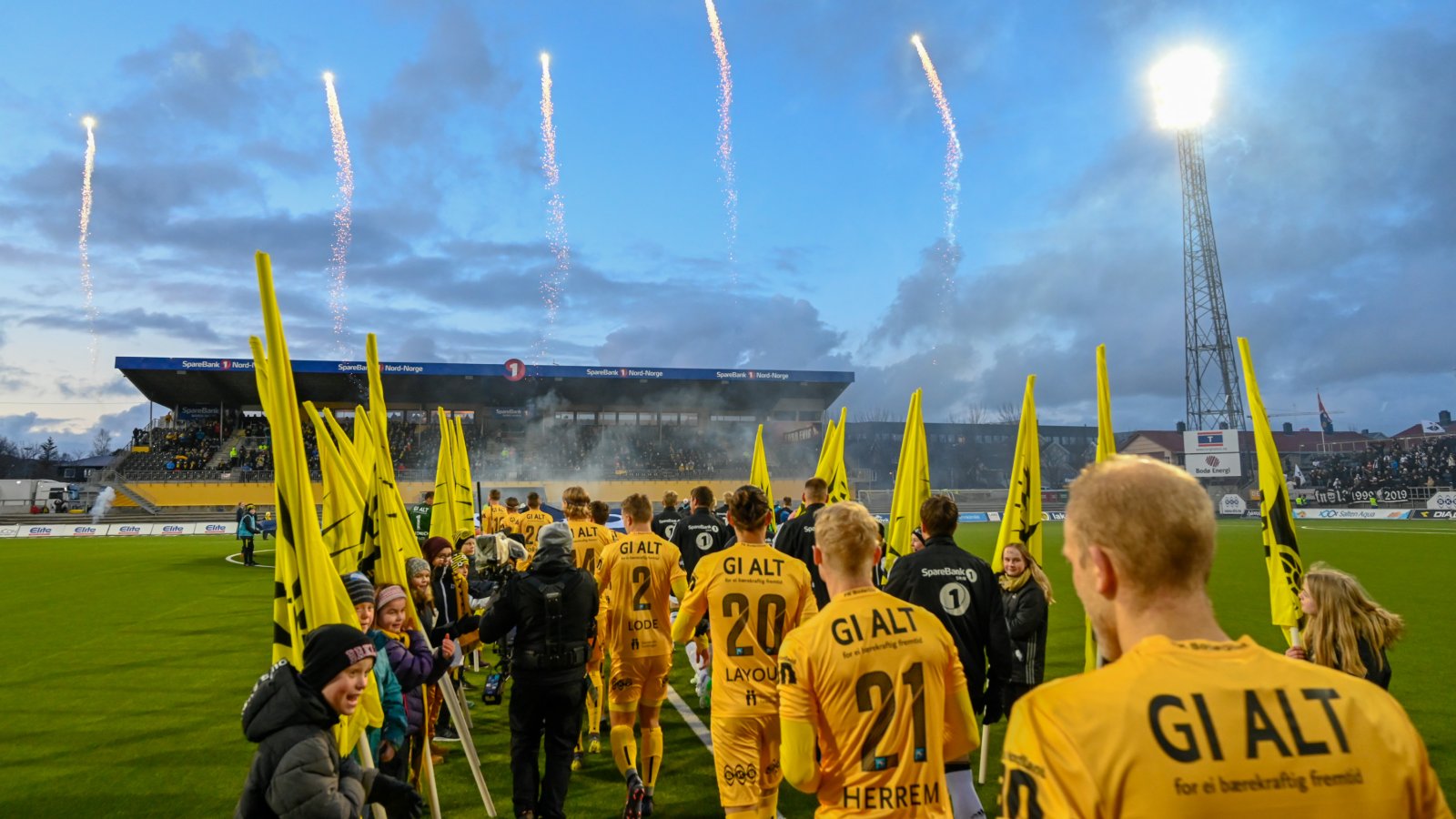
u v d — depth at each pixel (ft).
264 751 8.79
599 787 19.15
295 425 12.13
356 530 16.85
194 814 17.28
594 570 25.90
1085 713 4.32
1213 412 179.42
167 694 27.66
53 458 321.73
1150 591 4.55
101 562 77.46
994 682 14.52
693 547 26.94
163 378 152.05
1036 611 18.26
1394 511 136.67
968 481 187.01
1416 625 38.17
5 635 38.99
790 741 9.21
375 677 13.06
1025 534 20.93
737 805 13.21
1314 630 14.78
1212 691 4.24
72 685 28.99
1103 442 20.53
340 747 11.84
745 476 169.89
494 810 17.30
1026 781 4.41
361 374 154.40
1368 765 4.11
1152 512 4.50
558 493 159.63
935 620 9.77
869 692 9.11
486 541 26.08
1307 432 282.77
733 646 13.67
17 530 116.67
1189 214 183.01
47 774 19.76
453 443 37.50
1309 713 4.21
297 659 11.71
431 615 19.67
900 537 23.52
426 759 15.75
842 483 33.73
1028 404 21.31
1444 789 18.11
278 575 11.96
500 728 24.34
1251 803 3.98
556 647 15.08
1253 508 162.20
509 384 167.43
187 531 120.88
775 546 22.77
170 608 47.83
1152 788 4.02
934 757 9.17
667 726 24.44
